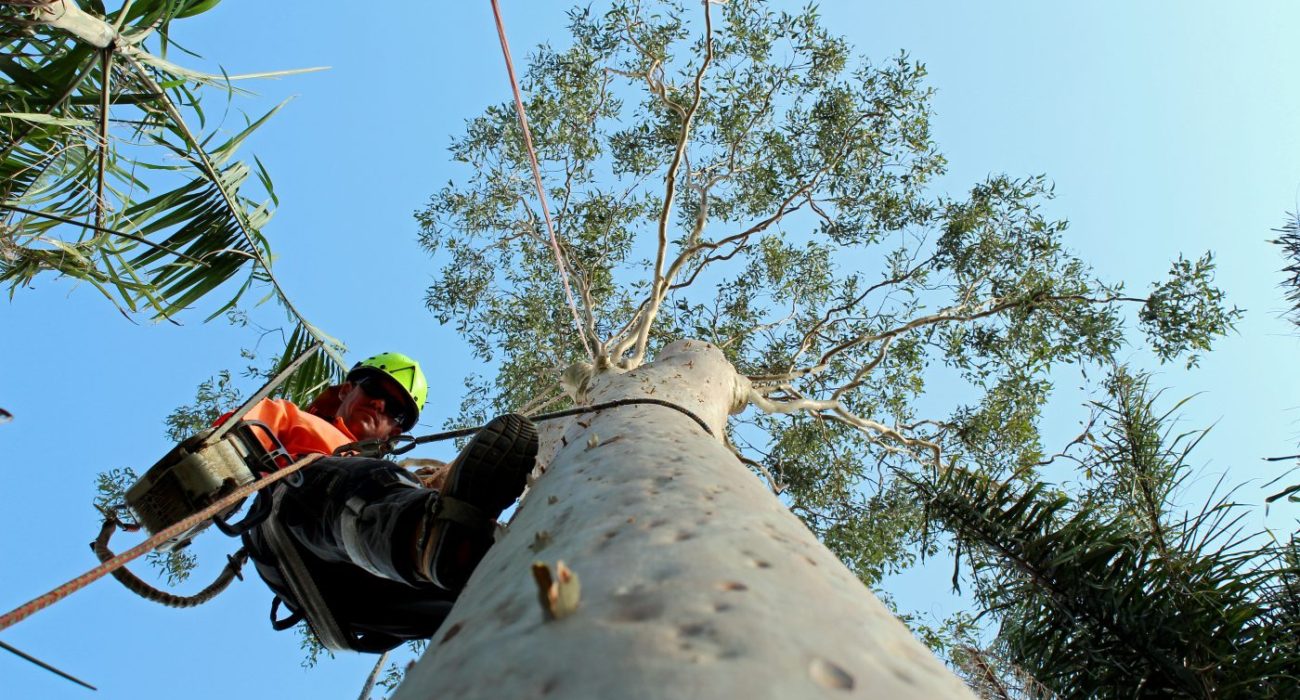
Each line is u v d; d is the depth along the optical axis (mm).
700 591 1135
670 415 3129
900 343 10570
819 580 1300
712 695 840
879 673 989
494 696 946
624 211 11141
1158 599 3660
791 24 10617
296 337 5520
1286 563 3660
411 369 3998
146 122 4457
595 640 992
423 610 3156
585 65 10812
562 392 10500
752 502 1771
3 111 4043
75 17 3668
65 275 4488
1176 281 9781
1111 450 4309
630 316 10875
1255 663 3457
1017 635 3932
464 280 11266
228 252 4973
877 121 10680
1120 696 3621
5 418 2430
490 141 11086
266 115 4699
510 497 2545
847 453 10523
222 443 2803
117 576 2844
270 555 3158
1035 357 10102
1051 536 3975
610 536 1503
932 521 4422
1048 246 10398
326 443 3262
